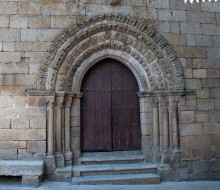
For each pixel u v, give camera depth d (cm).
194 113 730
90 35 712
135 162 727
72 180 646
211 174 720
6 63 673
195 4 770
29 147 660
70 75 710
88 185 641
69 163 690
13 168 610
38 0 697
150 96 743
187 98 730
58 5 703
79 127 725
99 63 768
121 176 673
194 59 746
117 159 717
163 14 748
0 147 655
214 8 780
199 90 739
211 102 744
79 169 675
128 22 720
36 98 672
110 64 773
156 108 732
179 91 713
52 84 680
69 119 705
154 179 673
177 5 758
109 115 761
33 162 630
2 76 669
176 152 706
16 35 682
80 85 732
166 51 728
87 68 739
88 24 705
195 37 756
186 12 761
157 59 730
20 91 670
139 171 700
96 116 755
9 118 662
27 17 689
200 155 722
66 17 702
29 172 612
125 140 761
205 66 751
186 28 754
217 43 769
